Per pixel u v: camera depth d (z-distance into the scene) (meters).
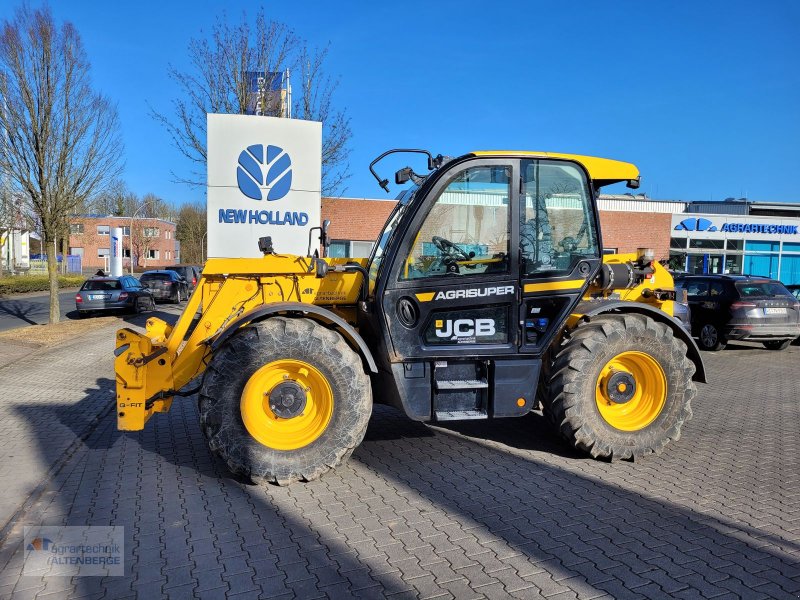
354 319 5.32
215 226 11.16
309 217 11.48
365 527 3.86
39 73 13.64
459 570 3.31
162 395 4.75
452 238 4.82
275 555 3.50
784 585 3.15
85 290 19.83
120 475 4.86
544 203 4.94
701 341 12.84
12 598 3.09
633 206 39.41
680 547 3.57
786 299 12.07
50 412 6.96
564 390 4.92
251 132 11.17
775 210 43.16
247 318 4.47
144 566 3.38
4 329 16.39
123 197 73.44
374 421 6.47
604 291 5.44
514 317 4.89
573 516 4.02
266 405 4.52
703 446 5.62
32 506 4.25
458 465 5.05
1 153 13.77
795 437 5.95
